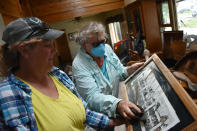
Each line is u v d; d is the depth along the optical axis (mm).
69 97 849
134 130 754
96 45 1133
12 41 625
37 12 3600
